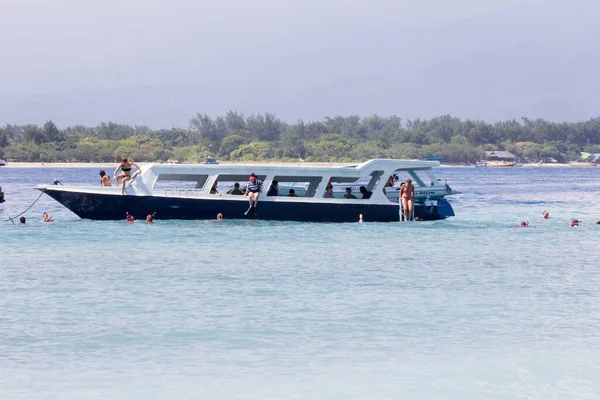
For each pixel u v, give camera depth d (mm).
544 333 73062
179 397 57125
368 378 61031
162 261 111938
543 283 96500
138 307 82438
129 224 150125
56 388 58688
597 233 149250
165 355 66250
